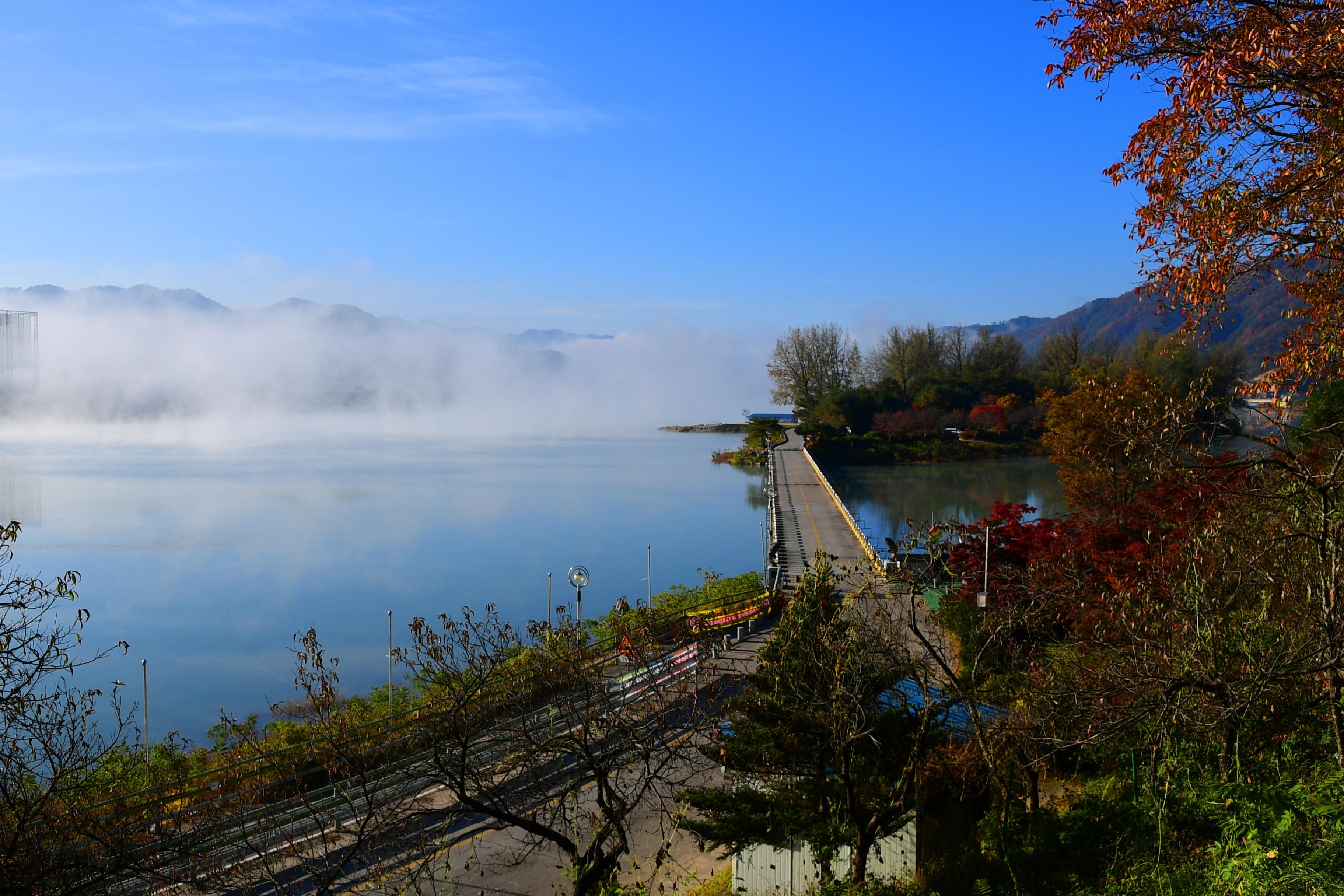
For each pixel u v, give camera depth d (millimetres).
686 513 95750
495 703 13844
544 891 15164
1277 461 9781
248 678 42594
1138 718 10164
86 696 11250
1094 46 11539
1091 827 12789
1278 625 10977
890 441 132375
